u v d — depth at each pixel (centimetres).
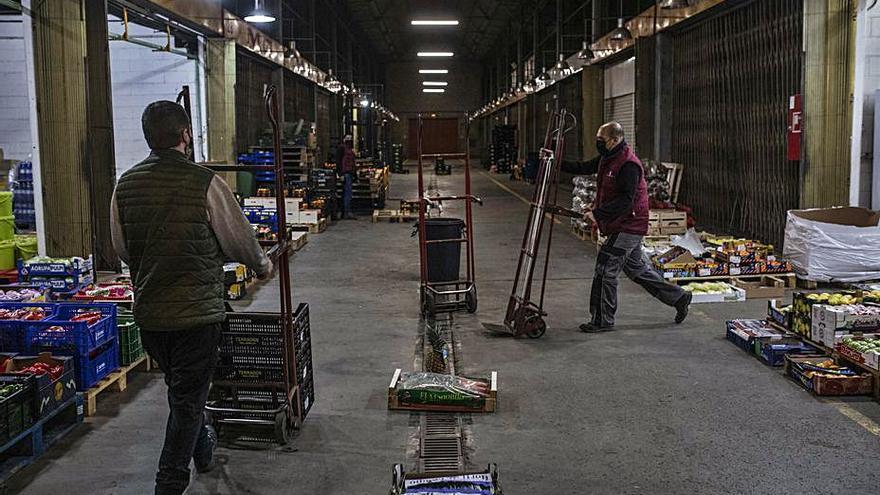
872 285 712
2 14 1348
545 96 2692
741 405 438
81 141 747
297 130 1581
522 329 590
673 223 945
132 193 300
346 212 1546
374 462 368
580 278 845
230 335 391
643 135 1395
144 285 299
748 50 1068
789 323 552
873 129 811
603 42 1778
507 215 1552
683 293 620
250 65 1571
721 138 1163
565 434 399
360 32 3441
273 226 1073
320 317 667
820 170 827
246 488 342
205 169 307
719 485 338
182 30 1210
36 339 430
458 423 417
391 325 638
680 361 525
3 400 342
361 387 478
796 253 770
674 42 1345
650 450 377
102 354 450
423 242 671
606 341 579
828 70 812
